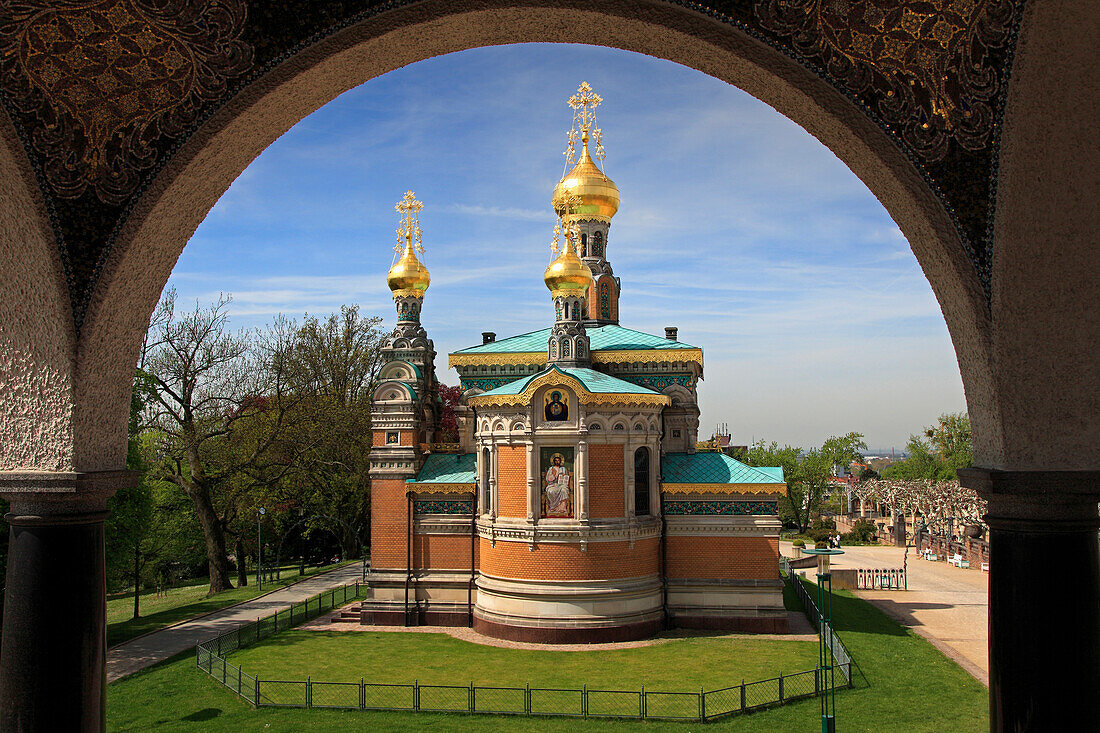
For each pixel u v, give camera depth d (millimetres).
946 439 104062
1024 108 7289
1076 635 7574
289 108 8445
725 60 8203
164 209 8281
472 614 34500
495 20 8156
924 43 7566
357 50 8039
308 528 60906
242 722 22547
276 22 7832
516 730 21922
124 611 46469
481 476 33375
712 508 32875
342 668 27875
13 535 8125
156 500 50781
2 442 8250
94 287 8117
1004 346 7801
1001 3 7145
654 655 28828
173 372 46562
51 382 8117
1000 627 7848
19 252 8031
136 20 7527
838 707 23172
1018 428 7824
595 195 43000
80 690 8047
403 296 42031
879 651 29594
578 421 30984
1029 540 7738
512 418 31734
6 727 7875
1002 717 7789
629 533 31266
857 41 7707
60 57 7609
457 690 25094
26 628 7922
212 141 8109
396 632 33500
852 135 8070
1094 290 7695
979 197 7863
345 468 54000
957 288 8039
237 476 50469
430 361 42375
